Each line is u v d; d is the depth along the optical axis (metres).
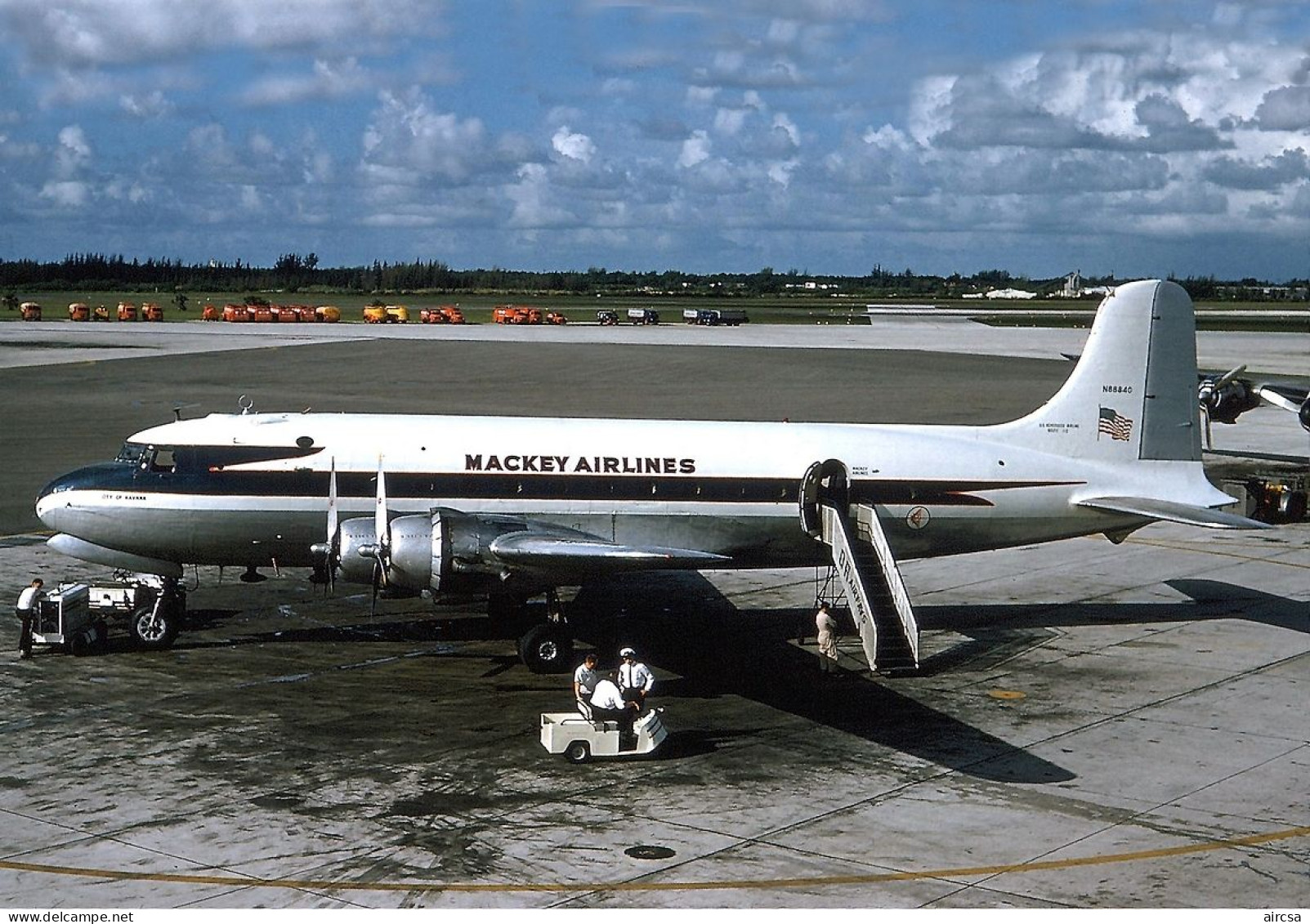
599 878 15.84
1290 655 27.27
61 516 26.61
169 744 20.83
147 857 16.33
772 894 15.43
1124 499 29.12
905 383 81.94
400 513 26.69
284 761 20.08
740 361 95.06
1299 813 18.38
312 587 32.59
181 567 28.12
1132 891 15.63
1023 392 77.44
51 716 22.20
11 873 15.79
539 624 28.00
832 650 25.56
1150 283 29.59
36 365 86.12
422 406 66.81
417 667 25.75
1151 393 29.70
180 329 125.00
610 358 96.00
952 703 23.78
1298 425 68.00
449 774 19.62
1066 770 20.20
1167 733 22.08
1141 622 30.25
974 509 28.77
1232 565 37.16
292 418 27.59
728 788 19.25
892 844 17.09
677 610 30.91
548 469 27.06
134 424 60.06
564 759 20.47
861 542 28.08
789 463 27.88
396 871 15.99
